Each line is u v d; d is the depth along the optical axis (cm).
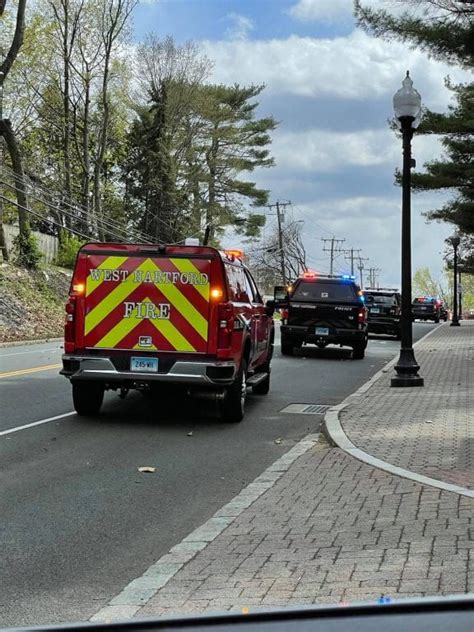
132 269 1034
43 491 682
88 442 910
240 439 950
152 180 5578
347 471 723
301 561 480
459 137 3020
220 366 1010
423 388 1351
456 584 422
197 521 597
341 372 1778
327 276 2170
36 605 429
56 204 4950
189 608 415
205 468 784
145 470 764
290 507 612
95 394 1086
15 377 1507
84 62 4619
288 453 848
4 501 647
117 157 5628
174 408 1199
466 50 1744
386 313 3194
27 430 972
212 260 1026
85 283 1047
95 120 5153
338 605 155
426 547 489
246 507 619
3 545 535
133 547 533
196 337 1023
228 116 5875
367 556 480
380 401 1180
